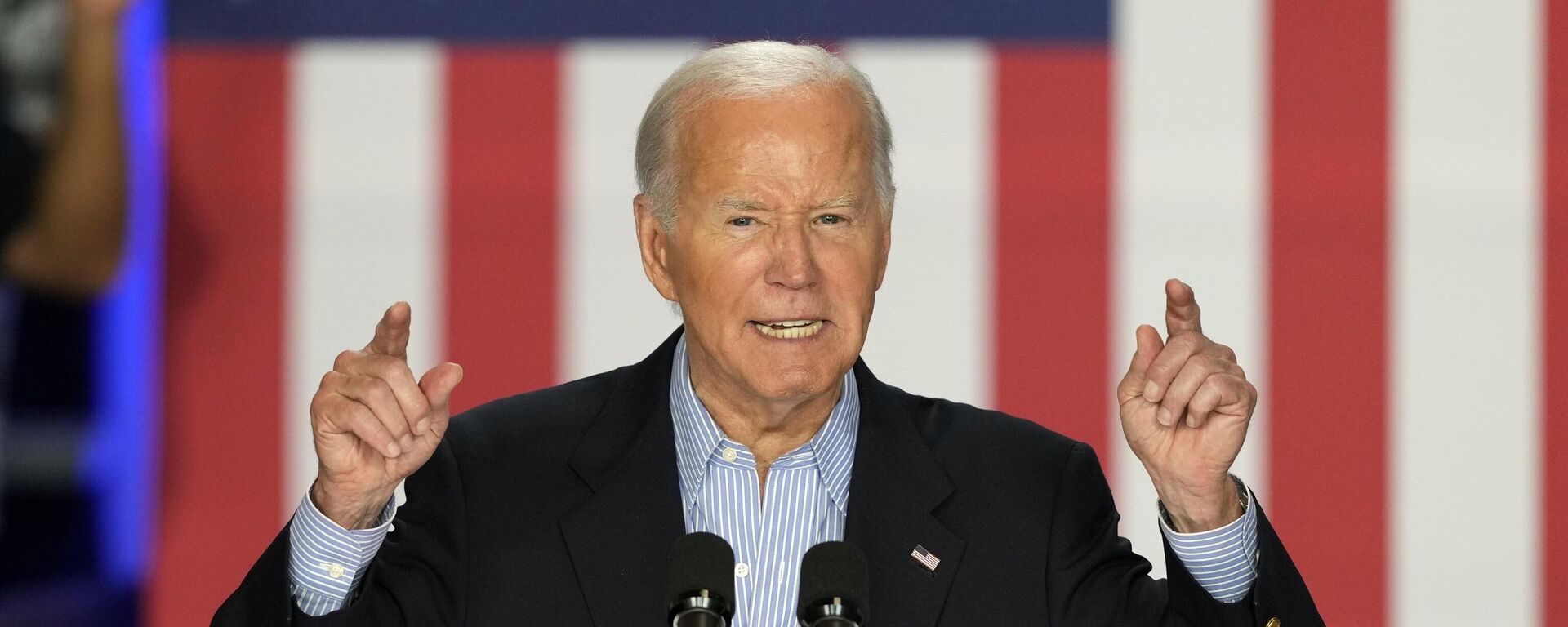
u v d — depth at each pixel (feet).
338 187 46.06
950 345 45.78
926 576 25.81
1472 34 45.60
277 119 46.11
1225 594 24.94
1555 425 45.24
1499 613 45.47
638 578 25.68
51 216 45.39
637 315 46.11
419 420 22.56
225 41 46.16
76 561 45.34
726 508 26.58
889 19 46.09
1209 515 24.70
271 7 46.11
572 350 46.06
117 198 45.68
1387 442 45.52
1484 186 45.52
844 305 24.44
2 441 45.11
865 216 24.56
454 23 46.34
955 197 45.83
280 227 46.01
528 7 46.34
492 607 25.53
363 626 24.21
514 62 46.32
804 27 46.19
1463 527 45.39
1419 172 45.57
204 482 45.85
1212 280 45.75
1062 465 27.30
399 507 26.78
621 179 46.29
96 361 45.62
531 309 46.09
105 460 45.57
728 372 24.85
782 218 24.11
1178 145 45.80
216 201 46.03
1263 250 45.70
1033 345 45.70
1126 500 45.57
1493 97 45.52
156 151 45.96
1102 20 45.98
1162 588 26.71
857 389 27.66
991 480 26.91
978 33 46.01
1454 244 45.55
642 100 46.26
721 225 24.34
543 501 26.37
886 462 26.81
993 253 45.80
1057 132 45.91
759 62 24.67
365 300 46.01
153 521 45.73
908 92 45.98
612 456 26.78
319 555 23.80
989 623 25.67
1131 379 24.36
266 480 45.93
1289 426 45.65
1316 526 45.65
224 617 24.06
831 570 20.43
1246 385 23.68
